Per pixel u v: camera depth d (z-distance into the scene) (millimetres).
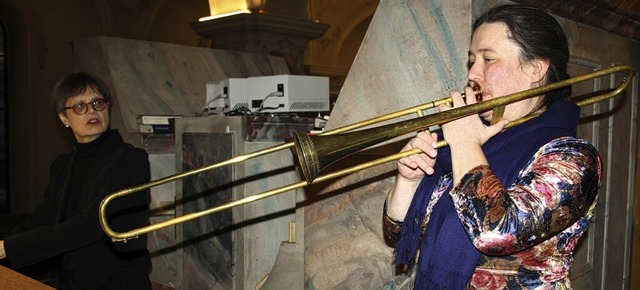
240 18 7496
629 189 3178
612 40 2891
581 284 2801
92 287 2418
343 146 1542
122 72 4523
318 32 8242
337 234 2582
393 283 2408
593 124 2824
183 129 3455
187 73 4992
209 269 3309
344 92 2459
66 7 9164
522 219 1301
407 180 1753
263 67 5738
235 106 3838
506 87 1535
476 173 1385
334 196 2592
